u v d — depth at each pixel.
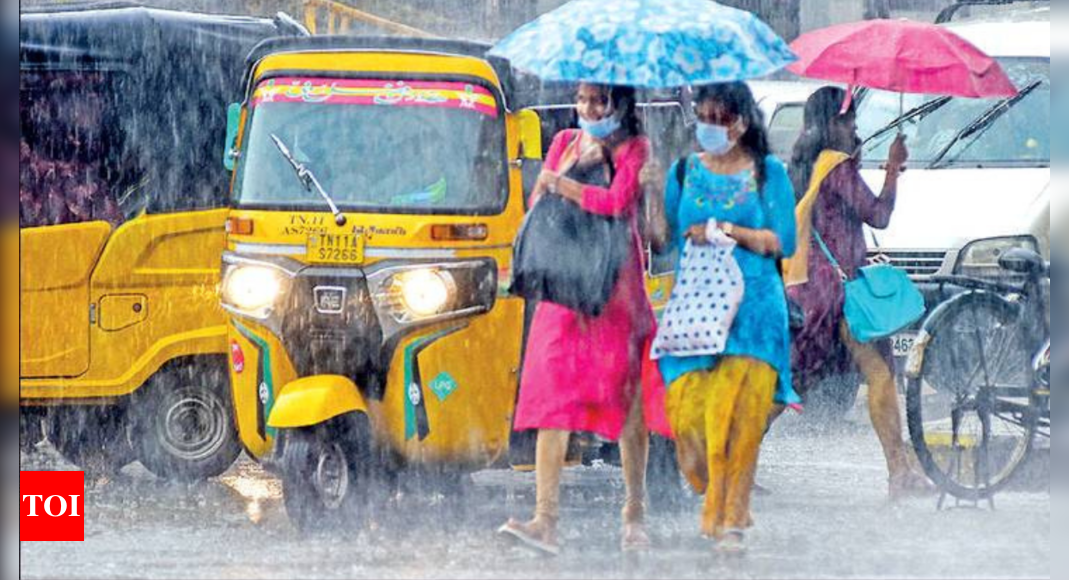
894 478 25.22
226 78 27.47
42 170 26.33
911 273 32.94
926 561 21.17
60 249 26.06
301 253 22.81
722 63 21.25
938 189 33.88
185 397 26.72
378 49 23.77
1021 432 24.92
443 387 22.75
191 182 26.86
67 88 26.62
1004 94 25.67
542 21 22.05
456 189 23.12
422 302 22.61
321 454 22.34
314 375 22.72
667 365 21.58
